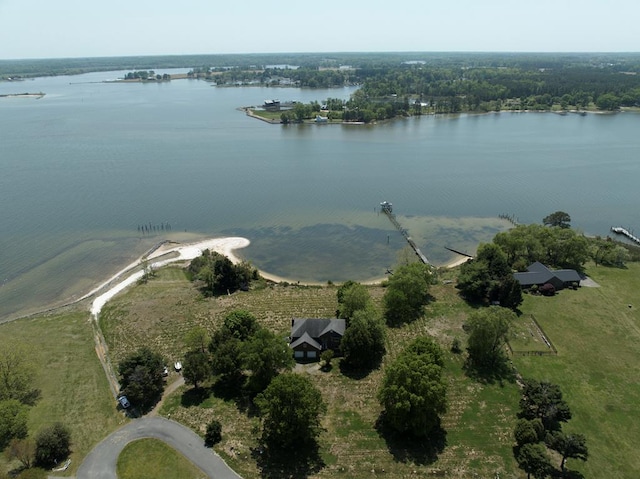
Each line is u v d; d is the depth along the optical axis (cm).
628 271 11375
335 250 13012
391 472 5862
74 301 10450
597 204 16375
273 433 6078
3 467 5906
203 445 6253
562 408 6469
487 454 6128
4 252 12762
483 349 7788
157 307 9875
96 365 8000
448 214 15550
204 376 7169
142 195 17225
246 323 8238
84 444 6291
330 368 7869
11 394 7019
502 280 9769
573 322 9169
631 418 6756
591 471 5891
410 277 9550
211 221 14938
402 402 6128
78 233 13988
